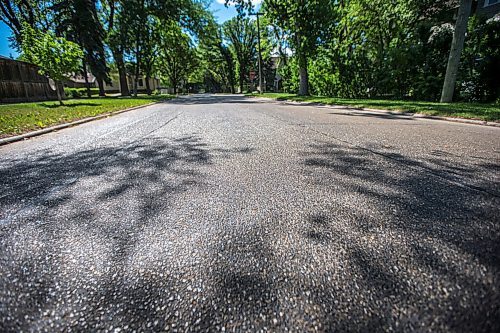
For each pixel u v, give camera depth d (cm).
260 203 167
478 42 969
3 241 129
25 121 602
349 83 1583
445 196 170
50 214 158
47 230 139
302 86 1820
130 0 2134
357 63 1502
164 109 1016
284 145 338
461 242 118
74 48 1119
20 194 191
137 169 246
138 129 502
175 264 109
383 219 142
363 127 486
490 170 224
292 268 105
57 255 117
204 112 853
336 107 1037
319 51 1666
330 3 1588
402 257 108
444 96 973
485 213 145
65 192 193
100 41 2131
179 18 2272
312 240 124
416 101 1091
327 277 99
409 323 78
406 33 1341
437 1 1383
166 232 135
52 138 429
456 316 80
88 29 1991
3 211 163
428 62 1122
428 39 1113
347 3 1795
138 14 2136
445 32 1053
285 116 696
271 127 496
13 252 120
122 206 167
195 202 171
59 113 784
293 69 2145
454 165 240
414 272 99
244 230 135
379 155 281
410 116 684
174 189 195
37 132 463
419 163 248
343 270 102
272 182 205
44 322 83
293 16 1587
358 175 217
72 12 1916
